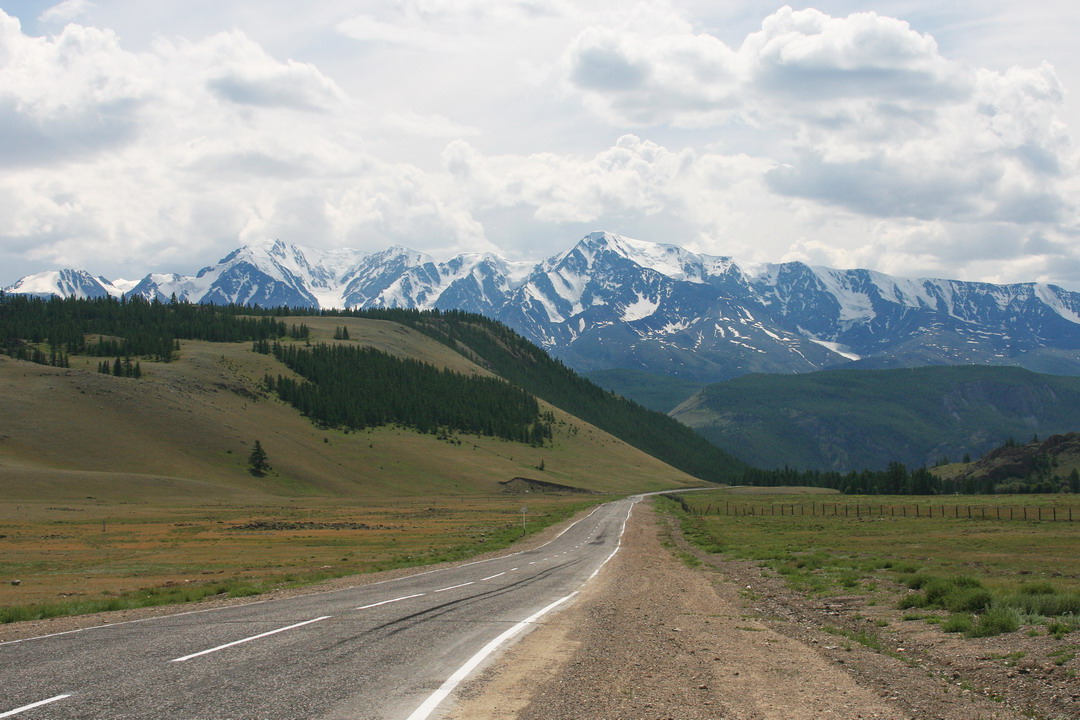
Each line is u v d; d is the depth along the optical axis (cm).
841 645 1755
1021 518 9031
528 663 1422
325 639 1655
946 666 1524
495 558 4762
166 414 18875
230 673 1292
